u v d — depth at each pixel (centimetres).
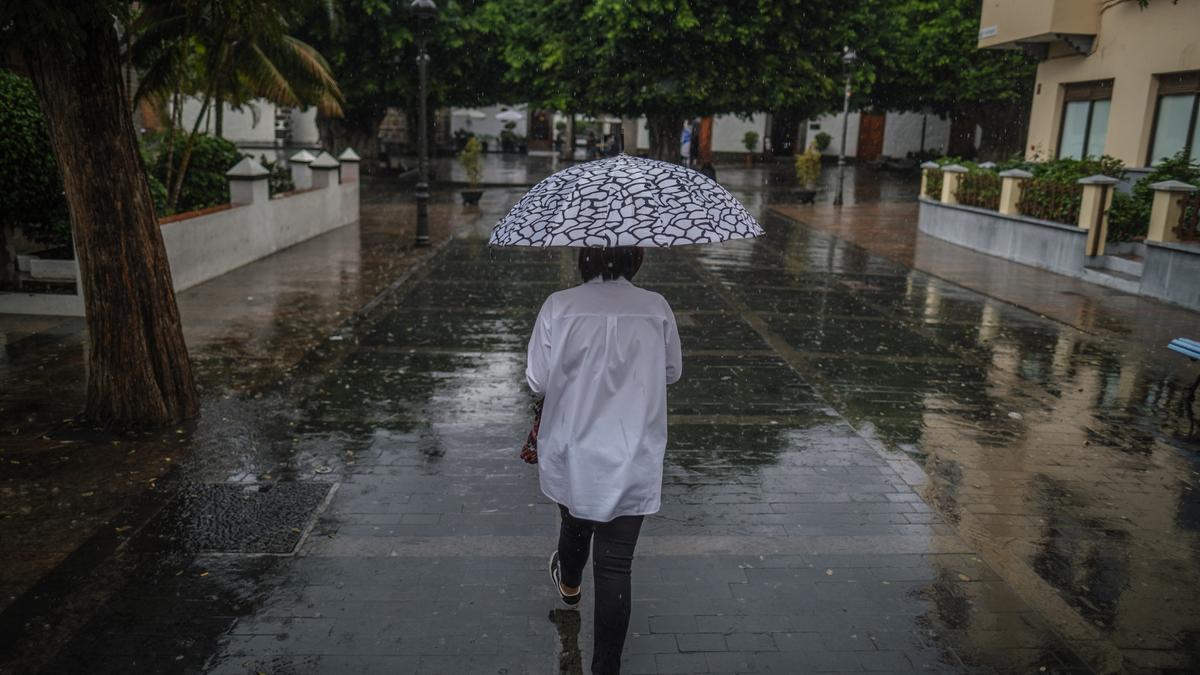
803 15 2503
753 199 2616
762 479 520
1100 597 392
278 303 1006
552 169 3591
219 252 1184
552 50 2650
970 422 635
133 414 579
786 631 359
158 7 1093
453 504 474
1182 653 349
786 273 1305
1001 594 392
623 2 2339
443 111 4916
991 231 1537
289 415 613
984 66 2817
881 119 4491
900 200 2634
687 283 1198
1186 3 1319
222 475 505
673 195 288
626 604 302
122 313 566
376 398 657
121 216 554
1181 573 416
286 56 1448
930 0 3103
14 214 910
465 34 2808
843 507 483
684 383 716
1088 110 1619
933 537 448
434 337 855
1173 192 1102
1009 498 500
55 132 530
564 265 1331
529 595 382
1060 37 1566
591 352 298
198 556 411
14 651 334
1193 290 1062
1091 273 1259
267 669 326
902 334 917
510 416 622
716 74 2461
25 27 452
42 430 569
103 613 361
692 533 448
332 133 3183
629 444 299
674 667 333
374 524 448
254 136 3534
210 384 683
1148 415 661
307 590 383
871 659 340
